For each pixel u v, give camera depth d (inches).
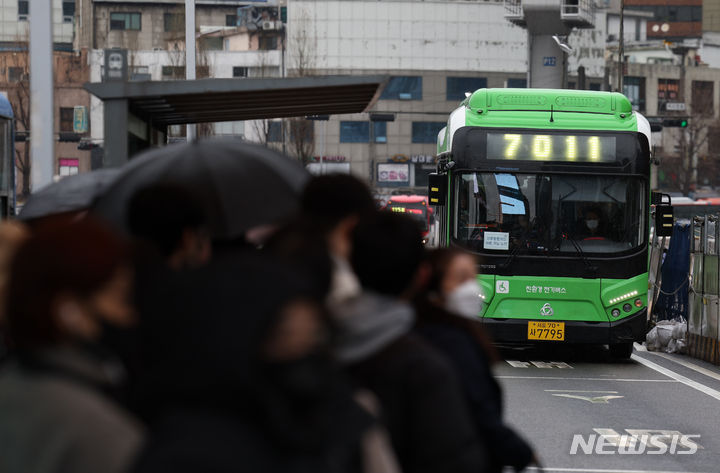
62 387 166.9
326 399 163.0
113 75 597.9
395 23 7042.3
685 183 7509.8
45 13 592.4
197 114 727.7
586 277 1192.2
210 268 155.3
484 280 1197.1
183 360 149.1
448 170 1221.1
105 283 172.4
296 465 153.2
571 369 1182.9
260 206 420.2
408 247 247.9
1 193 1006.4
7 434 163.3
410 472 233.5
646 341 1435.8
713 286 1269.7
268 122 6486.2
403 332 238.5
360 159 6948.8
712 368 1224.8
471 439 233.9
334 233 256.8
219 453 146.3
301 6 7003.0
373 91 644.1
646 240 1199.6
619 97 1217.4
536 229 1198.3
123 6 6879.9
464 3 7096.5
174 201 278.8
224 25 7465.6
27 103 5900.6
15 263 170.1
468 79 7106.3
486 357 301.7
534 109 1213.1
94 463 160.9
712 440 767.1
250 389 148.6
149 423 155.6
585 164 1200.2
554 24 3250.5
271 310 150.5
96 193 411.8
